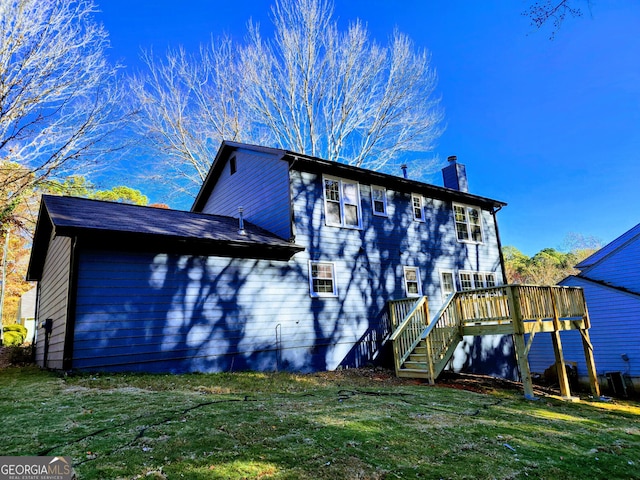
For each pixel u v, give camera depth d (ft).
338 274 37.99
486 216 55.31
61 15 41.37
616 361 49.62
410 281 43.93
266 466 11.02
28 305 90.84
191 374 26.91
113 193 85.35
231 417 15.62
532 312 30.83
